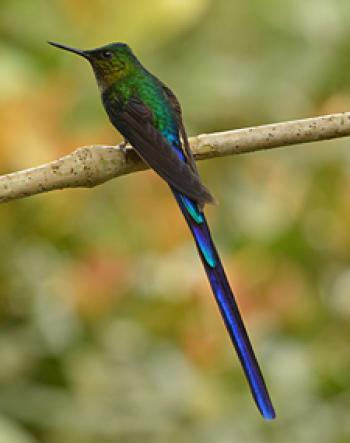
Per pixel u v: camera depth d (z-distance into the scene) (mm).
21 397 11617
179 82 13211
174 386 11883
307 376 12031
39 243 12148
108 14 12750
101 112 12398
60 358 11828
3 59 12219
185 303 12000
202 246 9305
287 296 12117
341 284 12484
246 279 12070
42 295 12008
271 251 12484
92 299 11836
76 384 11789
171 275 12062
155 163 9484
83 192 12133
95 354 11898
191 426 11758
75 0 12758
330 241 12672
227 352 12008
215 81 13258
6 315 12047
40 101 11930
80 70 12672
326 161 12969
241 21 13836
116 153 9453
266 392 8891
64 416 11602
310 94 13633
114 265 11898
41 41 12797
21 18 12805
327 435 11703
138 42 12789
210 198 9320
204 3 12750
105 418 11656
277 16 13875
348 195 12719
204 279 12031
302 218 12688
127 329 12055
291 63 13742
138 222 12203
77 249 12148
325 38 13812
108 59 10492
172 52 13398
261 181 13070
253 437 11734
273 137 9367
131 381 11859
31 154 11727
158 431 11648
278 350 12117
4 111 11805
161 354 12047
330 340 12305
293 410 11867
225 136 9516
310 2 13859
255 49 13781
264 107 13438
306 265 12570
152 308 12031
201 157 9570
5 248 12039
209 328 12000
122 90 10375
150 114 10117
